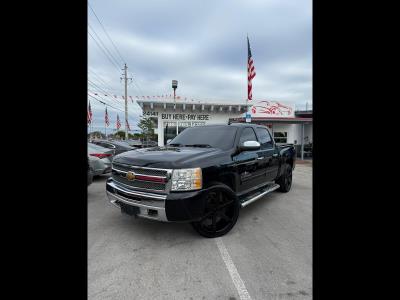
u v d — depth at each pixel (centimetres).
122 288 217
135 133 6594
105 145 1164
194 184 296
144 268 251
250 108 1493
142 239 323
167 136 1459
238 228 367
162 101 1360
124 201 323
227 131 423
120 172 340
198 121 1488
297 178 884
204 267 253
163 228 363
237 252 288
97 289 214
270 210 464
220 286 221
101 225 376
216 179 327
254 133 467
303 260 270
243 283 226
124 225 376
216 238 328
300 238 331
